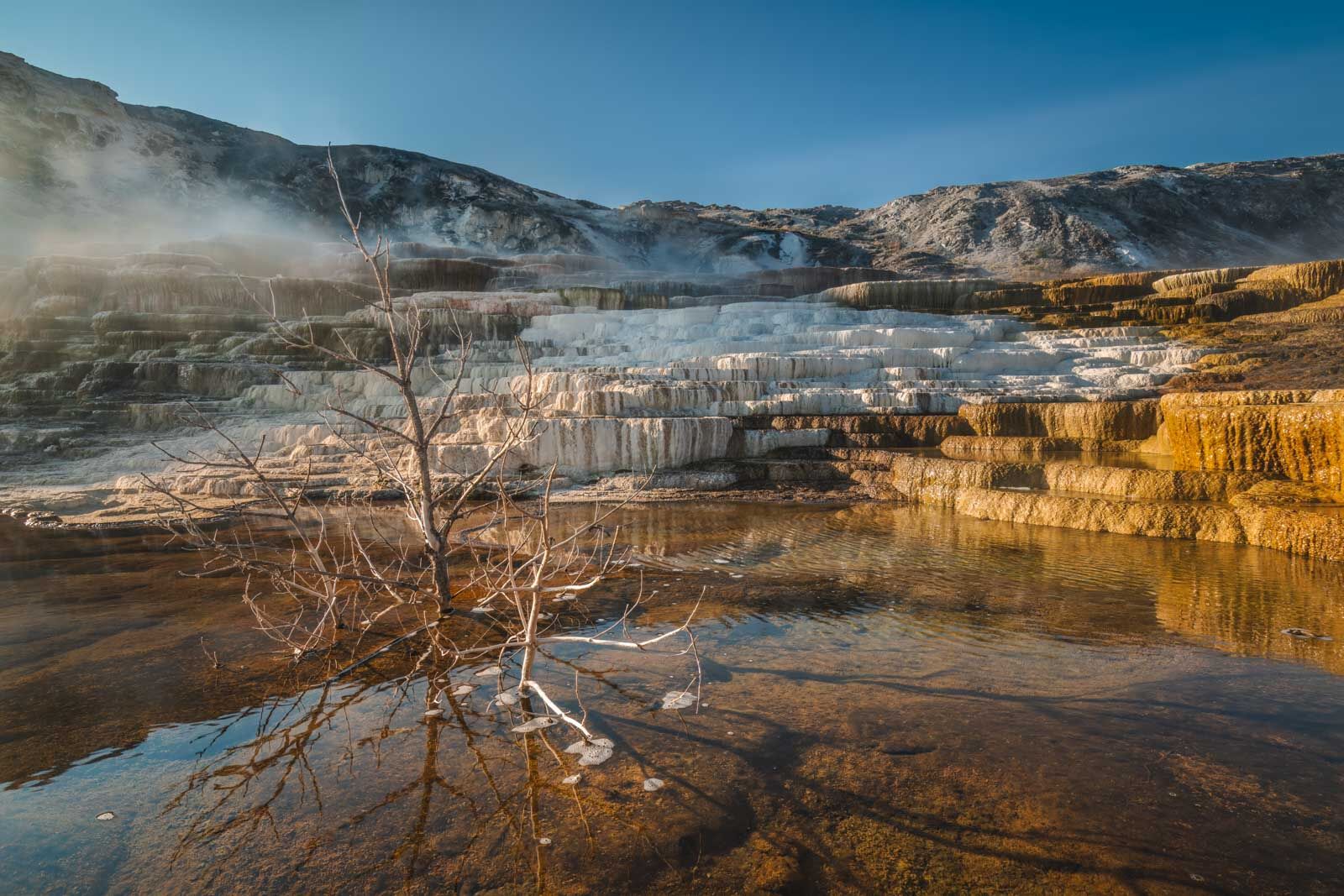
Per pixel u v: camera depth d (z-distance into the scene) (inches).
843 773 95.4
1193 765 98.0
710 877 75.2
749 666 135.6
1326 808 87.7
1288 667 136.6
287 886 73.2
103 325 737.0
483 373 589.3
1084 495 323.3
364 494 373.1
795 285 1192.2
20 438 507.5
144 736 105.7
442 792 91.1
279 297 828.0
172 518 318.0
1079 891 72.9
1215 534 265.9
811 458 441.4
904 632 157.5
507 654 139.7
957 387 528.1
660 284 1063.6
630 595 185.6
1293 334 633.0
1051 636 155.4
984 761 98.8
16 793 90.1
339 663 134.3
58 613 168.1
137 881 73.7
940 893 72.9
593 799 89.4
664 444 416.8
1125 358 610.9
